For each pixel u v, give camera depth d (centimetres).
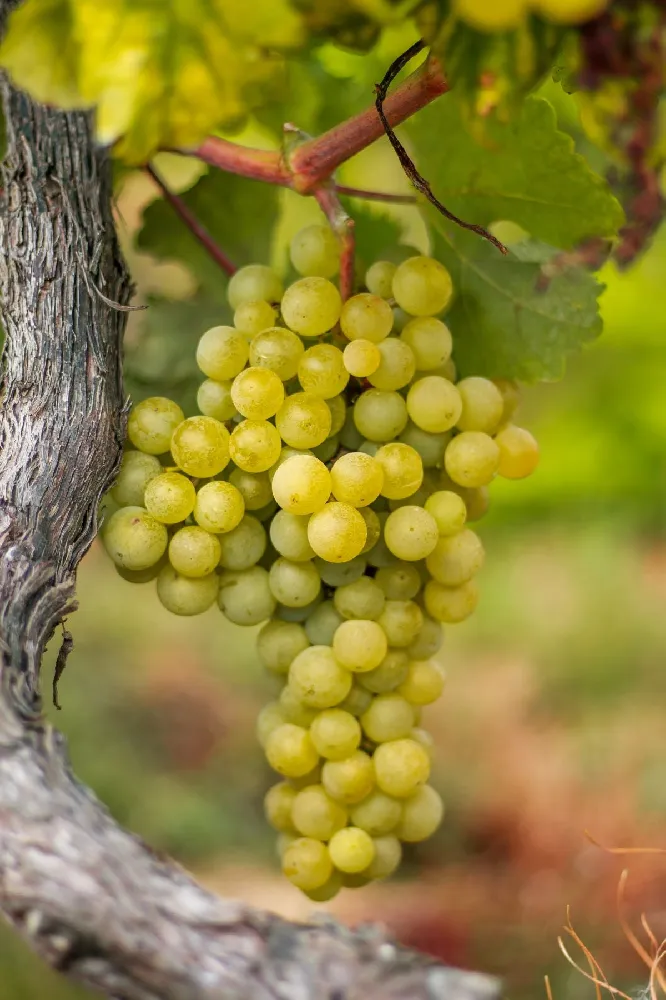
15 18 49
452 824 199
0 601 50
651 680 233
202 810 214
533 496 244
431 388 56
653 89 47
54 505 53
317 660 56
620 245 49
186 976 46
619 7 46
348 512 54
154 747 237
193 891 47
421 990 45
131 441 56
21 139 55
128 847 47
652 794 188
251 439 54
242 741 243
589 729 216
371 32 48
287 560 56
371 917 169
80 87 49
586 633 242
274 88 60
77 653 254
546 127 57
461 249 60
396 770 56
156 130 50
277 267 66
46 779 47
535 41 47
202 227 64
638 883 145
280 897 185
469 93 48
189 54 49
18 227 55
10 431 53
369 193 61
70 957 46
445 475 58
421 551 55
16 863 46
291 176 57
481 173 59
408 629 56
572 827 185
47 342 54
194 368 61
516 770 208
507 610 256
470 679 244
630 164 48
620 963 134
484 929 158
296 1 48
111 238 57
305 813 57
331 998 45
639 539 263
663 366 220
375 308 55
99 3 49
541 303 60
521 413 231
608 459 234
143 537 54
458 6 45
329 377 54
